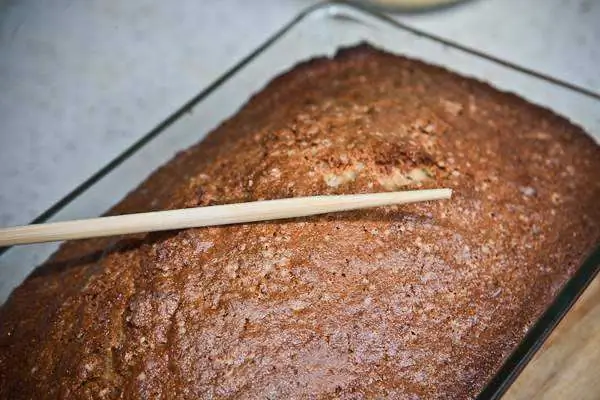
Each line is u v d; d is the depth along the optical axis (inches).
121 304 9.9
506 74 13.1
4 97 16.3
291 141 11.0
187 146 13.1
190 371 9.2
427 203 10.4
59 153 15.1
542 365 9.9
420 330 9.8
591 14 15.9
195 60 16.5
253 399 9.0
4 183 14.7
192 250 9.9
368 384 9.3
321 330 9.4
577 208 11.2
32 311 11.0
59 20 17.8
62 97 16.1
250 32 16.9
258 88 14.0
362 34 14.4
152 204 11.7
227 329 9.4
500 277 10.4
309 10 14.3
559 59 15.2
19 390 10.0
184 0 17.9
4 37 17.6
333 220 10.0
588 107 12.3
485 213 10.7
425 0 16.2
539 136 12.1
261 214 9.7
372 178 10.3
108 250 10.8
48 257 11.7
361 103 12.0
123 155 12.4
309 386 9.2
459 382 9.7
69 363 9.7
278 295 9.6
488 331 10.1
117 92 16.1
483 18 16.3
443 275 10.1
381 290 9.8
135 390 9.2
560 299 9.8
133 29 17.3
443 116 11.9
